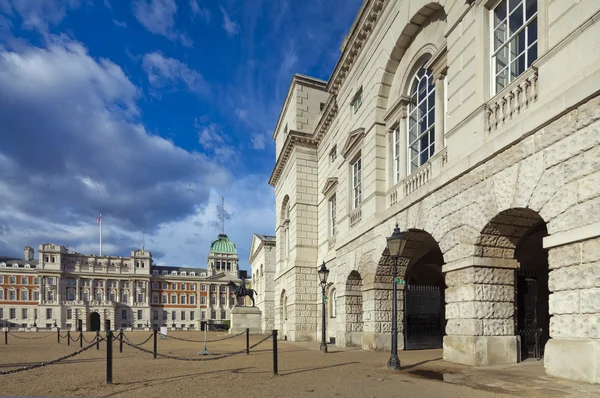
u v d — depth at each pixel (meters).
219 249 118.88
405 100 16.47
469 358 10.78
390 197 16.89
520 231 10.89
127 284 108.62
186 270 122.06
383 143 17.98
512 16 10.67
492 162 10.34
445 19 14.16
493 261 10.99
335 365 12.09
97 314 104.38
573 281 8.01
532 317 14.23
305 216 30.38
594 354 7.44
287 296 31.88
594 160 7.70
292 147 31.69
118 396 7.80
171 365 12.78
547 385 7.75
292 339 29.00
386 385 8.49
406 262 17.08
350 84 22.08
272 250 50.03
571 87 8.14
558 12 8.80
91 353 18.06
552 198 8.55
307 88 32.50
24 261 107.38
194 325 111.38
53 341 31.58
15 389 8.66
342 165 23.09
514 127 9.54
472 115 11.20
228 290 116.25
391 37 16.91
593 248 7.65
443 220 12.28
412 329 17.77
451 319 11.66
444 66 13.57
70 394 8.09
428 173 13.83
